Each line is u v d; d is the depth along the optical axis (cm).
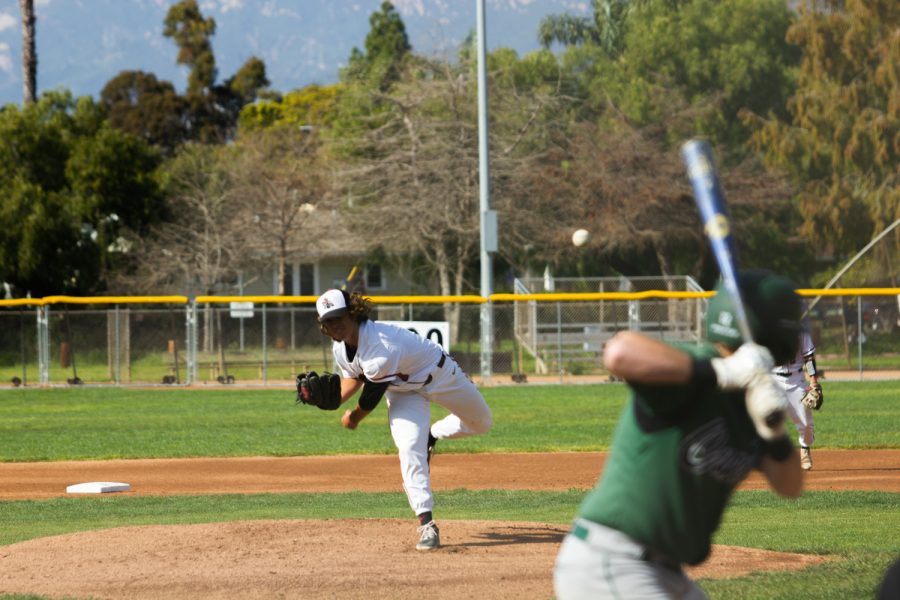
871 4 7244
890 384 4972
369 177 7300
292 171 7700
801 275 8581
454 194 7094
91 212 7388
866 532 1641
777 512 1916
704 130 8369
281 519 1764
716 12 8756
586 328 5769
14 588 1247
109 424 3769
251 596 1192
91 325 5838
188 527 1614
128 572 1316
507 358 5512
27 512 2084
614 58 9625
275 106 11675
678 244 7956
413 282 8156
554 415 3888
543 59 8650
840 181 7612
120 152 7556
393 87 7900
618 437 606
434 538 1439
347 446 3194
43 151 7450
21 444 3259
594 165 7394
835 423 3512
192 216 7888
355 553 1414
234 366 5619
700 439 579
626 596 596
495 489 2342
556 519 1833
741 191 7644
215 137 12825
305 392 1477
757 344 589
